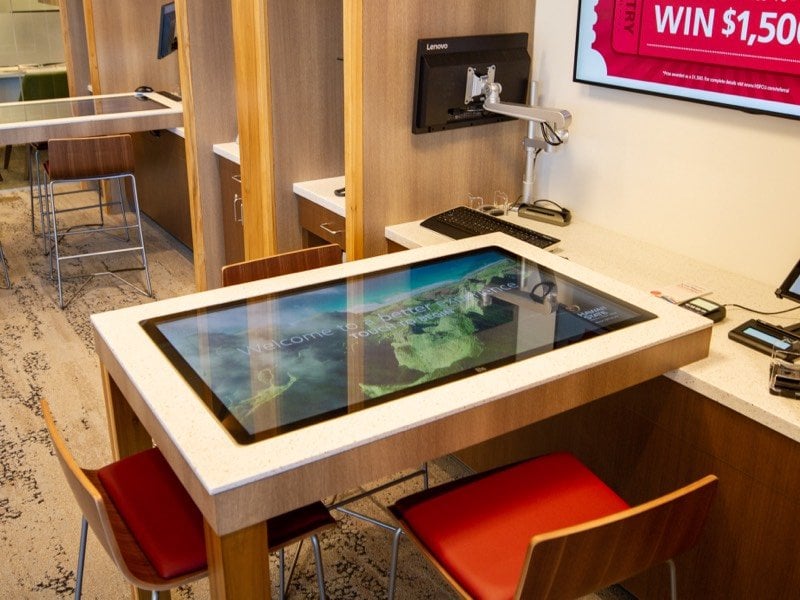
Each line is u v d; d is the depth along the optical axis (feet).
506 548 5.66
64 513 8.92
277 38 10.85
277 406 5.25
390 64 9.03
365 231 9.59
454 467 9.82
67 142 13.48
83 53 19.75
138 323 6.34
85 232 17.06
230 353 5.91
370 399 5.36
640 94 8.93
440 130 9.59
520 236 8.98
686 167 8.69
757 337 7.00
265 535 5.05
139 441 7.09
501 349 6.07
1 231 17.90
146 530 5.82
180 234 16.87
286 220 11.83
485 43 9.50
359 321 6.48
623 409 7.41
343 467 4.94
